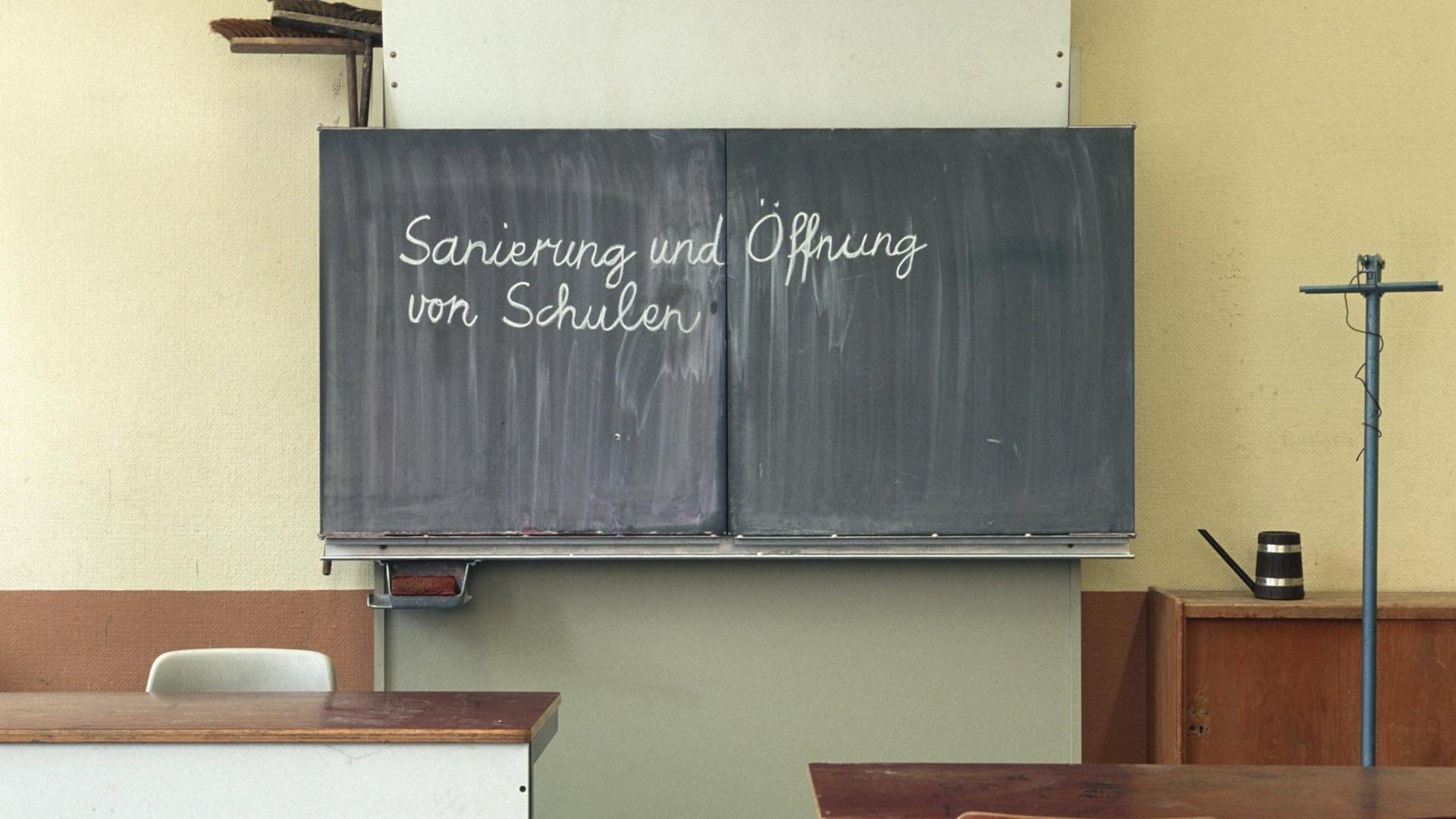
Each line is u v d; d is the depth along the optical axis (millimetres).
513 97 3156
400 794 2055
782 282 3068
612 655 3172
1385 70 3314
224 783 2053
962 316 3066
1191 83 3336
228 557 3361
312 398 3365
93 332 3357
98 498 3363
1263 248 3328
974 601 3168
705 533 3072
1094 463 3057
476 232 3078
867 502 3068
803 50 3158
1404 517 3316
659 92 3158
